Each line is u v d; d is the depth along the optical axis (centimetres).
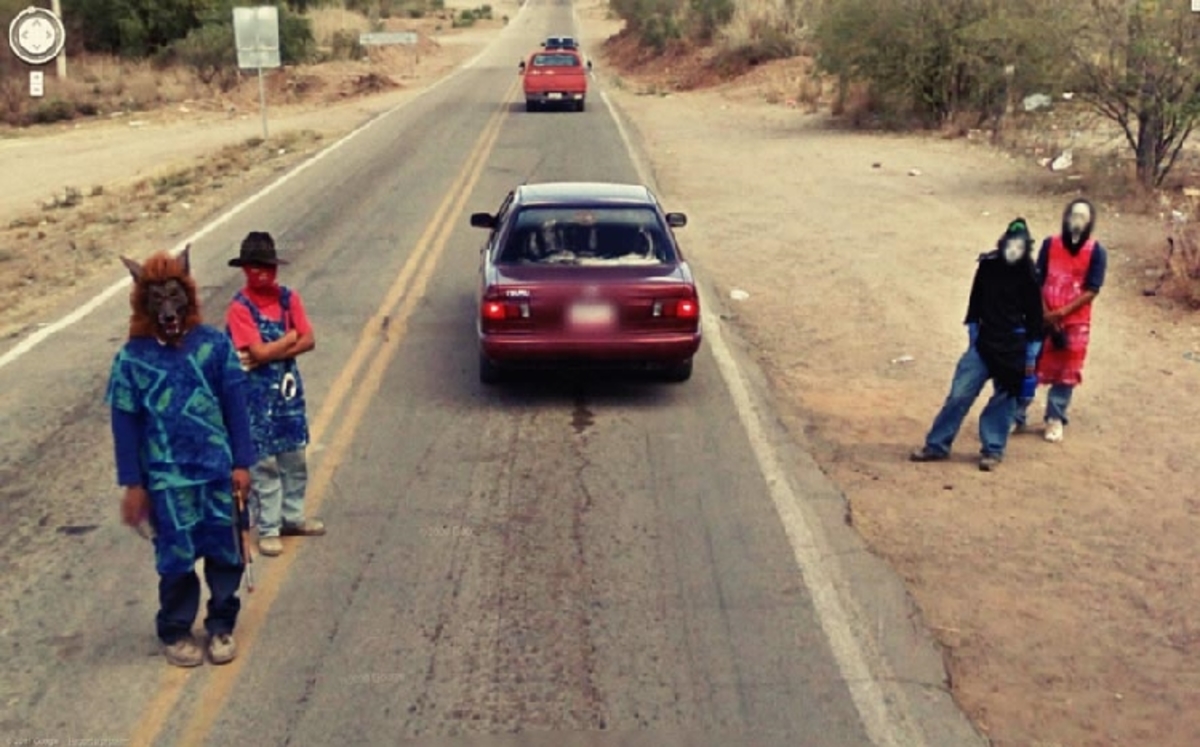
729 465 883
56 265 1655
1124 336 1221
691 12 5653
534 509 805
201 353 584
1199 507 812
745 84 4366
